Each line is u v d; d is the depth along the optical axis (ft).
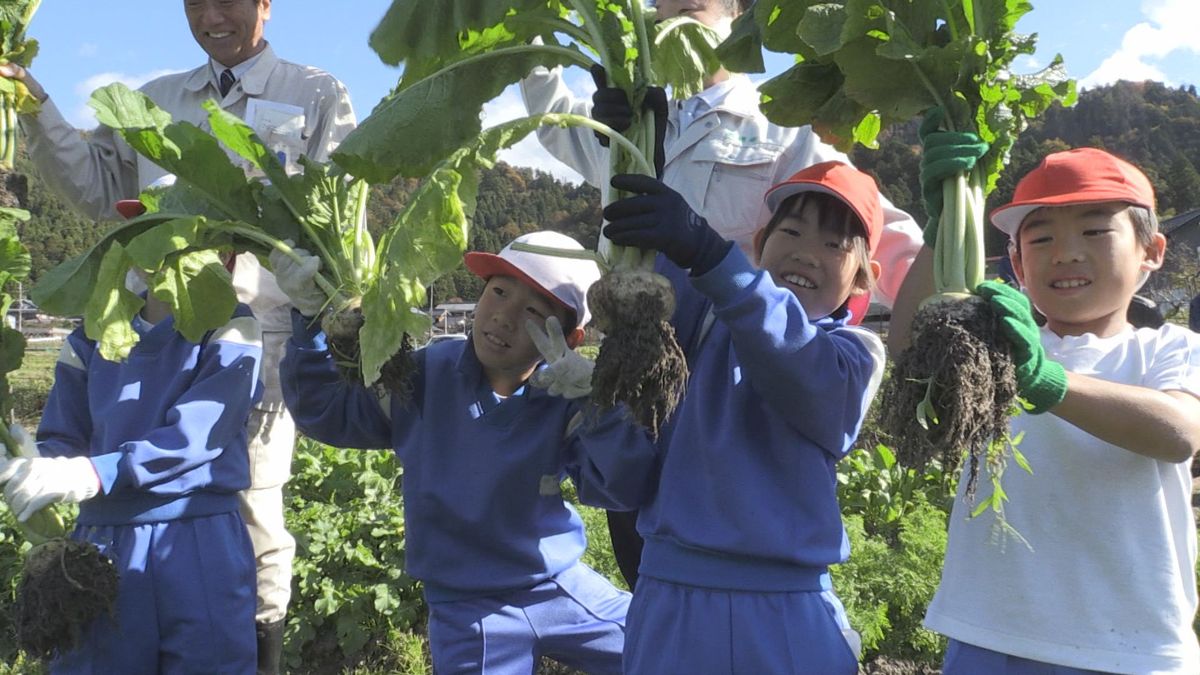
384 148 7.61
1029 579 7.45
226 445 10.02
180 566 9.64
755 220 11.34
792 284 7.89
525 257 9.12
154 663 9.61
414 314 6.63
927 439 6.19
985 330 6.18
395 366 8.34
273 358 12.68
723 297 6.69
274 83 13.43
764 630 7.19
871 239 8.07
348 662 14.99
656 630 7.53
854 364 7.42
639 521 8.28
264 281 12.60
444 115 7.81
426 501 9.37
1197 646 7.41
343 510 18.61
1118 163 7.62
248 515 12.49
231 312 8.86
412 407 9.50
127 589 9.46
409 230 6.70
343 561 16.03
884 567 15.24
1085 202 7.34
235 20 12.96
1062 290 7.63
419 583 15.79
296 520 16.98
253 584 10.34
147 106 8.52
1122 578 7.27
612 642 9.80
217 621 9.75
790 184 7.97
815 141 11.43
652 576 7.76
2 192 9.63
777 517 7.32
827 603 7.55
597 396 6.68
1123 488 7.37
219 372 10.02
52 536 9.34
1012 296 6.32
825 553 7.40
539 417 9.41
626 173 6.91
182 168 8.11
